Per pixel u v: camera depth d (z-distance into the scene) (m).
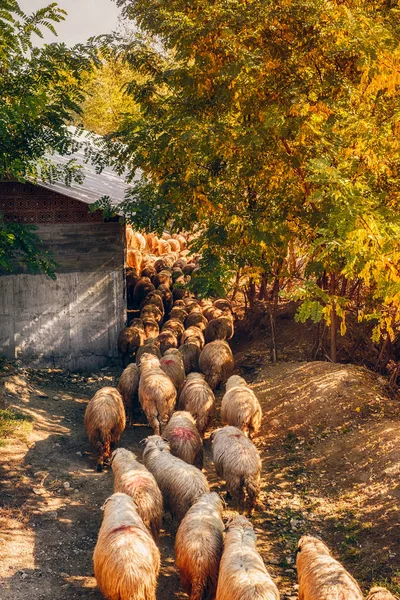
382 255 7.59
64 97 13.59
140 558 6.59
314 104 11.27
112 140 14.73
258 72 11.65
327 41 11.07
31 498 9.76
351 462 10.50
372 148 9.72
